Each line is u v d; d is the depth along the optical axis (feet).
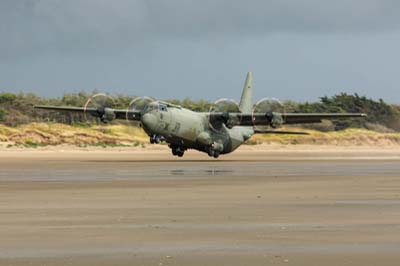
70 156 645.51
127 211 208.74
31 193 264.93
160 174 379.76
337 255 139.64
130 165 483.51
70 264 132.77
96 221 187.52
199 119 604.49
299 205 224.12
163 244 153.17
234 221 187.01
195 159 614.34
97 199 243.40
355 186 298.56
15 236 163.43
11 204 226.99
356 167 467.11
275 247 149.18
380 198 245.86
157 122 572.51
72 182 319.47
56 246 150.71
